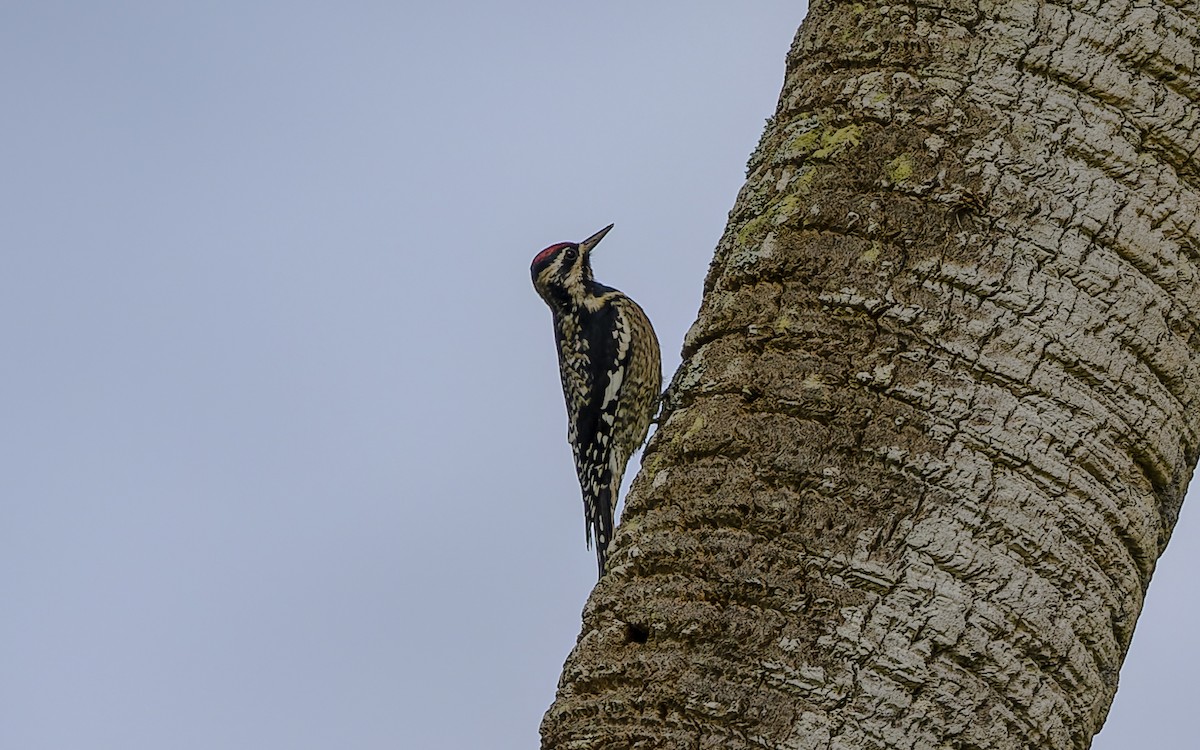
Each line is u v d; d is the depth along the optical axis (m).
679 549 8.33
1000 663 7.76
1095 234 8.37
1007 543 7.93
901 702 7.67
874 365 8.32
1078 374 8.19
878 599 7.84
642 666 8.07
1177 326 8.47
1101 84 8.59
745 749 7.70
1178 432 8.52
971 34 8.89
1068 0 8.74
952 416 8.11
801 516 8.10
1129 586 8.31
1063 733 7.91
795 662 7.78
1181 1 8.68
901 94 8.96
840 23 9.48
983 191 8.50
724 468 8.46
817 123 9.26
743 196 9.80
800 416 8.40
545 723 8.55
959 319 8.27
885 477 8.08
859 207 8.73
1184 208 8.52
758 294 8.95
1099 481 8.13
